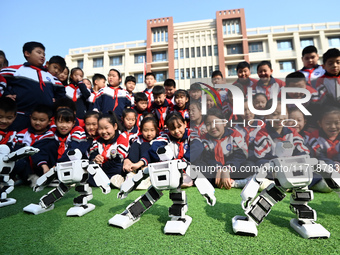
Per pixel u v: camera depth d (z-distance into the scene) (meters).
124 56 26.45
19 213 2.21
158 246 1.45
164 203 2.53
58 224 1.89
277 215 2.03
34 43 3.91
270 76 3.71
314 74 3.92
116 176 3.38
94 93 5.48
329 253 1.34
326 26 23.59
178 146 3.15
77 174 2.15
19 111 3.71
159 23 26.28
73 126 3.89
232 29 25.34
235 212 2.14
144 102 4.93
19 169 3.52
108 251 1.38
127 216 1.86
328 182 1.89
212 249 1.40
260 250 1.38
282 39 24.09
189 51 25.56
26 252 1.38
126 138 3.83
